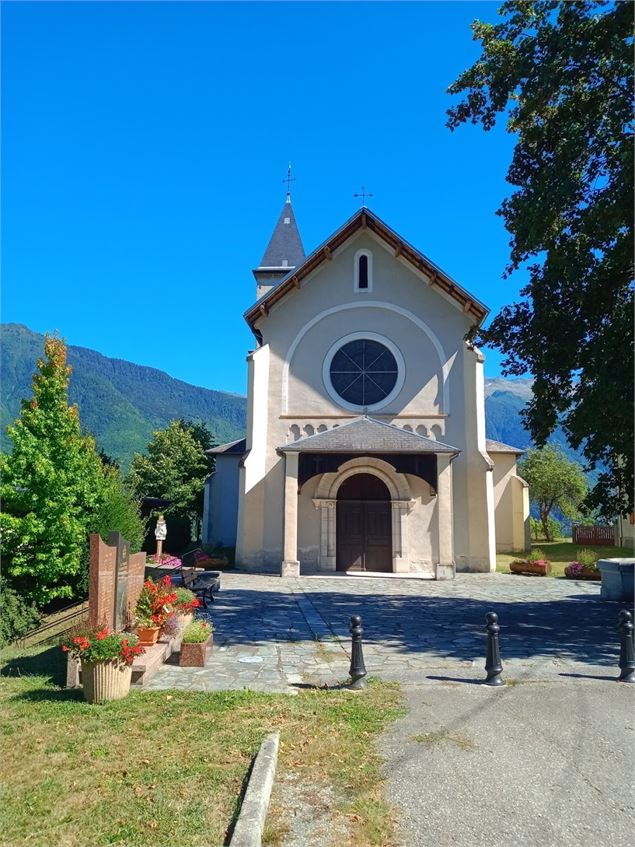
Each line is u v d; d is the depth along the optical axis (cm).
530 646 993
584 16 1155
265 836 414
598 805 465
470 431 2288
